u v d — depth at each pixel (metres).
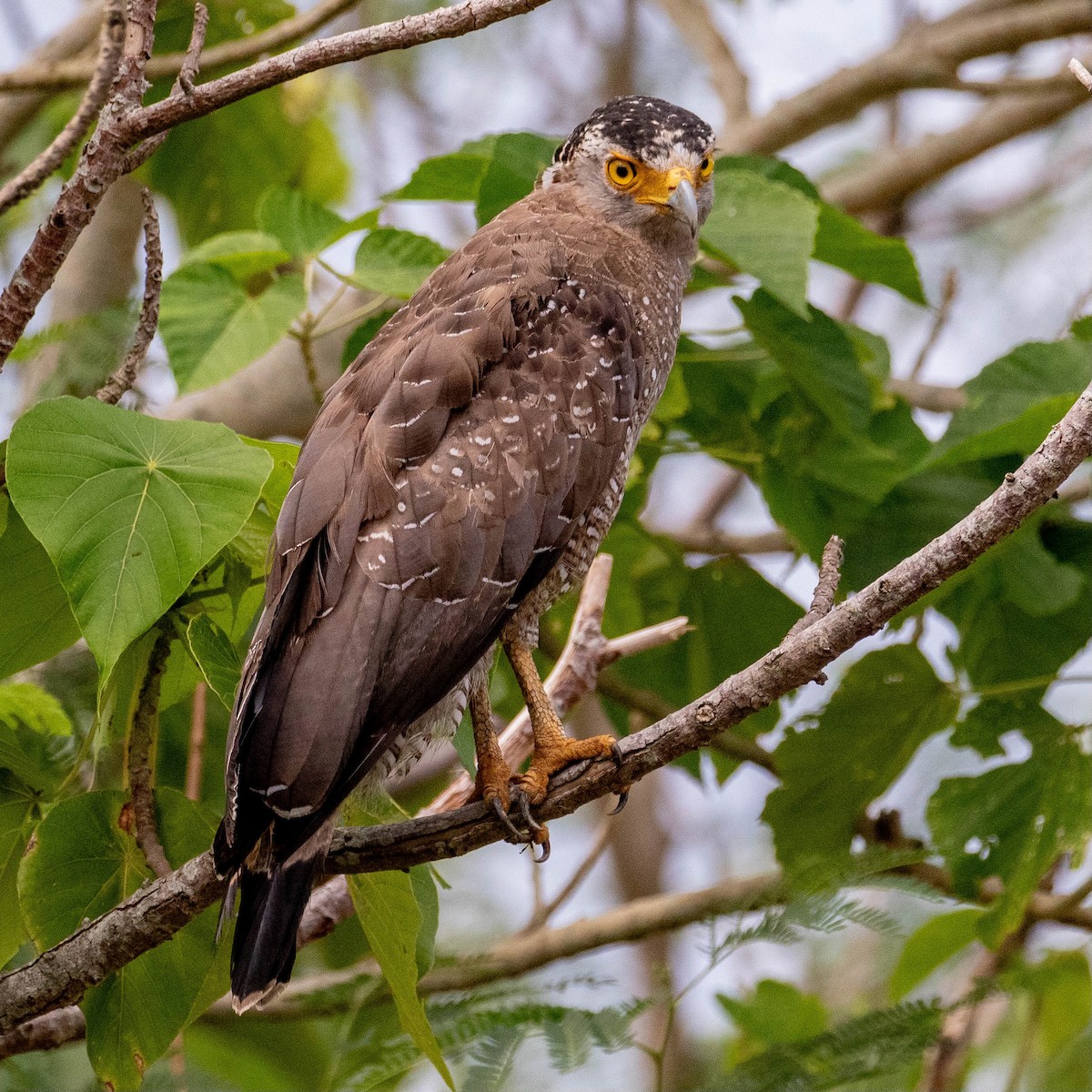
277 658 6.51
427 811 8.82
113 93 6.51
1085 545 10.36
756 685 6.31
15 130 12.42
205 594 7.16
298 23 10.14
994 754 9.73
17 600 7.03
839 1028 8.41
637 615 11.04
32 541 6.81
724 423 10.69
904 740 9.77
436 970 9.91
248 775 6.25
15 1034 7.92
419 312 7.73
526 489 7.16
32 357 10.45
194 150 13.12
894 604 6.03
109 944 6.44
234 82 6.44
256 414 11.86
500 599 7.00
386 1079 8.48
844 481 10.17
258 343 8.95
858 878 8.40
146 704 6.98
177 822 7.08
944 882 10.20
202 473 6.34
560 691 9.01
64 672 9.50
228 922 6.71
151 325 6.95
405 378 7.19
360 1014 9.42
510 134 9.36
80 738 9.15
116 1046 6.91
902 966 10.20
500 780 7.12
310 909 8.63
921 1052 8.32
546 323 7.61
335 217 9.49
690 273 9.13
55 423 6.34
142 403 10.27
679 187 8.55
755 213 8.87
